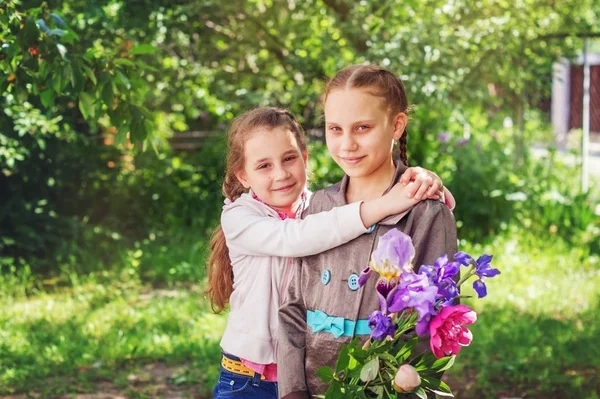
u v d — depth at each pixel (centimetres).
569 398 570
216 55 1118
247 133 299
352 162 260
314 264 271
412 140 1162
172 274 934
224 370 305
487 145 1227
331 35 1047
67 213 1077
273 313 295
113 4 963
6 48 424
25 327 740
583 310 794
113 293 866
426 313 225
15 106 837
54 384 604
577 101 2558
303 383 267
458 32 988
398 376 230
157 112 1135
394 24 1014
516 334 700
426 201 258
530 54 1104
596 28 1131
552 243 1061
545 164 1345
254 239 286
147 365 650
